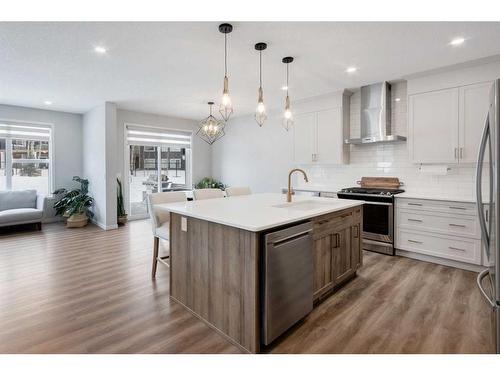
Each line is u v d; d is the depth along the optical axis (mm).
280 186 5953
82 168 6422
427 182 4000
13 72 3611
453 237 3328
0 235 4926
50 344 1909
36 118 5773
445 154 3590
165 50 2967
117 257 3740
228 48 2924
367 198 4004
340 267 2746
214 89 4453
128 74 3719
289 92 4664
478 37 2697
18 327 2105
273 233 1862
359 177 4703
